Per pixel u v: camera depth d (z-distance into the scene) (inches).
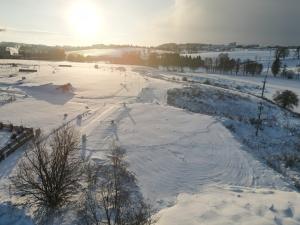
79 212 695.1
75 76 3189.0
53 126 1381.6
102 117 1576.0
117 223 562.3
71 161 899.4
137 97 2231.8
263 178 1015.0
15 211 693.9
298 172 1159.0
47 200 725.3
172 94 2444.6
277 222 612.4
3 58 6151.6
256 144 1507.1
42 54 6815.9
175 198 843.4
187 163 1090.7
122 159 1022.4
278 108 2566.4
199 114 1797.5
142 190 869.2
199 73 5378.9
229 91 2881.4
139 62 7096.5
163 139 1301.7
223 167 1079.0
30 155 1015.6
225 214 655.1
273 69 5191.9
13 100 1899.6
